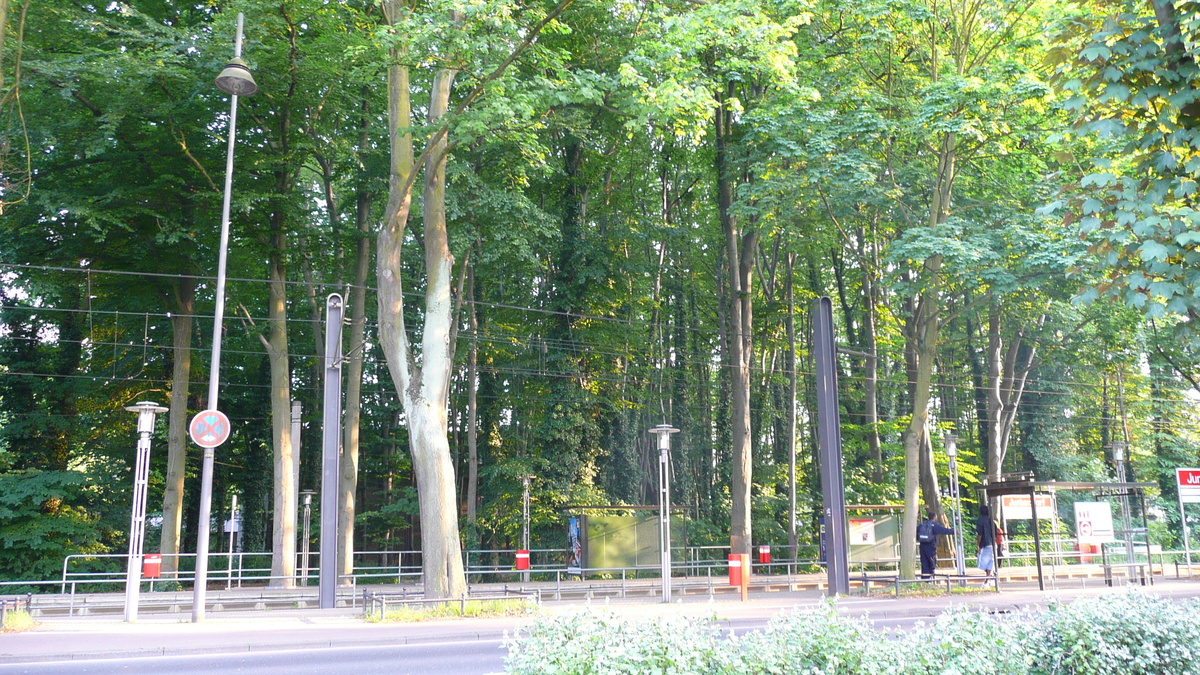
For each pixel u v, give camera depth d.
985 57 25.84
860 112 24.31
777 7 23.33
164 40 24.56
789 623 5.93
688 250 40.62
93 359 36.22
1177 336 6.38
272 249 29.44
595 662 5.16
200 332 37.97
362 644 14.38
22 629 16.62
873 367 37.50
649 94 18.66
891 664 5.36
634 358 38.31
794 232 29.62
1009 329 37.75
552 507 33.00
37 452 33.12
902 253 23.34
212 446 18.70
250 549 41.78
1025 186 25.25
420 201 28.61
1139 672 6.20
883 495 36.47
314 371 42.91
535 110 20.00
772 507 37.97
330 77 26.77
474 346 34.53
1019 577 29.88
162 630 16.69
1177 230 5.86
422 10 18.77
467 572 29.66
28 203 25.03
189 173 27.98
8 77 22.58
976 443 46.25
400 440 43.38
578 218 35.44
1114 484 25.73
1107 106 6.53
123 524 36.53
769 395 41.03
